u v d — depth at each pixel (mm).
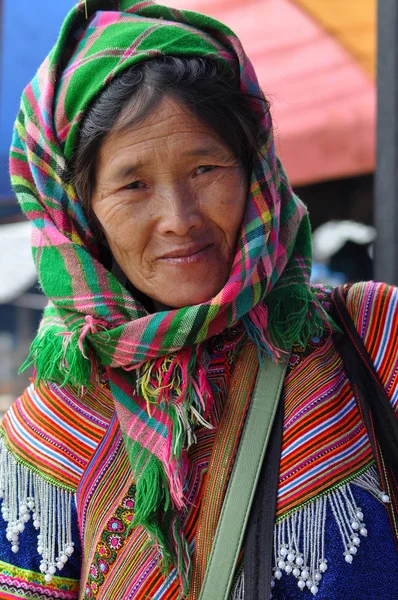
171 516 1075
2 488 1185
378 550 1047
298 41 2828
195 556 1064
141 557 1090
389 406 1118
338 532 1049
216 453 1097
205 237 1083
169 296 1104
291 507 1061
